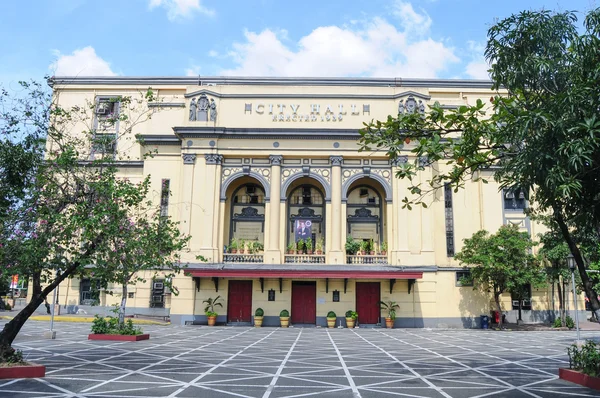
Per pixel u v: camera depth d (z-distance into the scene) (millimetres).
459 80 39531
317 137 34812
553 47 10414
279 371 14023
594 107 9016
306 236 34938
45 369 12758
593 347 13078
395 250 33500
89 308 35656
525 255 31922
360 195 37531
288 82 40031
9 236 12016
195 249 33562
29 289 37531
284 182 34969
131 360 15664
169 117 36562
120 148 37125
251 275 32344
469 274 33906
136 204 13578
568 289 35625
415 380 12758
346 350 19641
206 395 10570
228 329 30234
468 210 35031
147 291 35094
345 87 35406
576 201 10625
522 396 10789
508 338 25672
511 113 10617
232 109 35500
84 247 12977
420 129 11867
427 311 33125
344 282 33656
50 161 13297
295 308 33969
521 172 10164
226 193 36688
